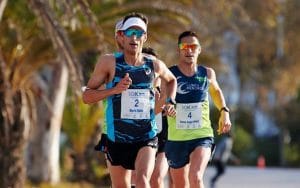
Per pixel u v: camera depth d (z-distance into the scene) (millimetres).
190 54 20812
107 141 16609
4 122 32812
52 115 47750
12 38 34469
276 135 98625
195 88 20906
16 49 34781
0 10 30047
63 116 48344
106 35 36750
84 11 29656
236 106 105875
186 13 39031
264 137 98375
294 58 94562
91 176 48000
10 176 33500
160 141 20609
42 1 29297
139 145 16516
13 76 34719
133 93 16484
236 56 98188
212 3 45500
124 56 16578
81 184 47844
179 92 20891
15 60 34781
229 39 91312
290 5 90438
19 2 33781
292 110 100312
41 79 48062
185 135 20875
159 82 19188
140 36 16469
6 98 32281
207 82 21047
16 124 33438
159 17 38719
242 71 100688
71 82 29750
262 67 100875
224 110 21344
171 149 21094
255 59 97875
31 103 39000
